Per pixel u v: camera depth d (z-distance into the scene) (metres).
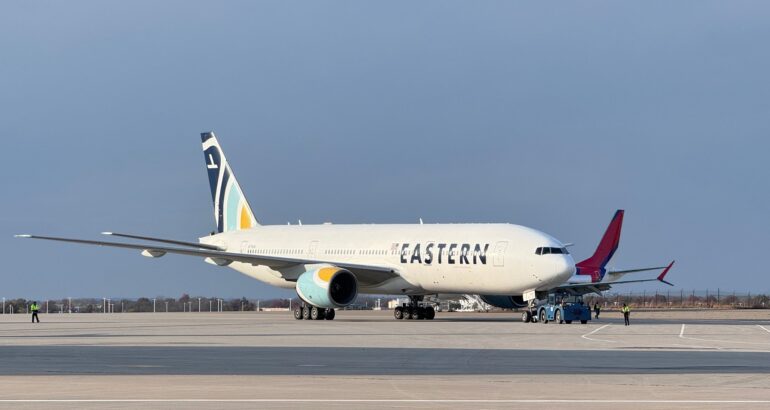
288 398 67.00
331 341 135.00
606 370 89.31
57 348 120.50
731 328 178.50
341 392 70.44
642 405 64.25
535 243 192.50
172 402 64.94
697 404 64.81
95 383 76.31
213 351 114.56
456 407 63.00
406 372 86.56
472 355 108.31
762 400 66.94
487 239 198.50
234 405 63.53
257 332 160.88
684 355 108.69
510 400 66.50
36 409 61.75
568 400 66.56
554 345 126.56
